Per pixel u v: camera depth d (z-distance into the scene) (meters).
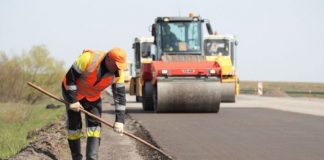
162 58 26.67
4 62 36.44
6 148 15.18
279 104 33.84
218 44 35.69
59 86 40.03
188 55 27.23
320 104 33.97
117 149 13.41
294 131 17.30
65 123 19.69
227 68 33.22
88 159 9.66
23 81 36.16
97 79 9.31
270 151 12.94
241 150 13.09
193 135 16.16
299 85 113.19
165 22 27.78
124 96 9.49
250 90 67.50
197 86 24.58
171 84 24.50
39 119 24.81
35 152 11.98
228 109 28.25
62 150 12.69
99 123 9.79
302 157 12.03
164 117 22.80
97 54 9.28
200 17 27.72
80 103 9.68
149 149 13.33
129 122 21.03
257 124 19.61
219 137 15.70
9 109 25.16
